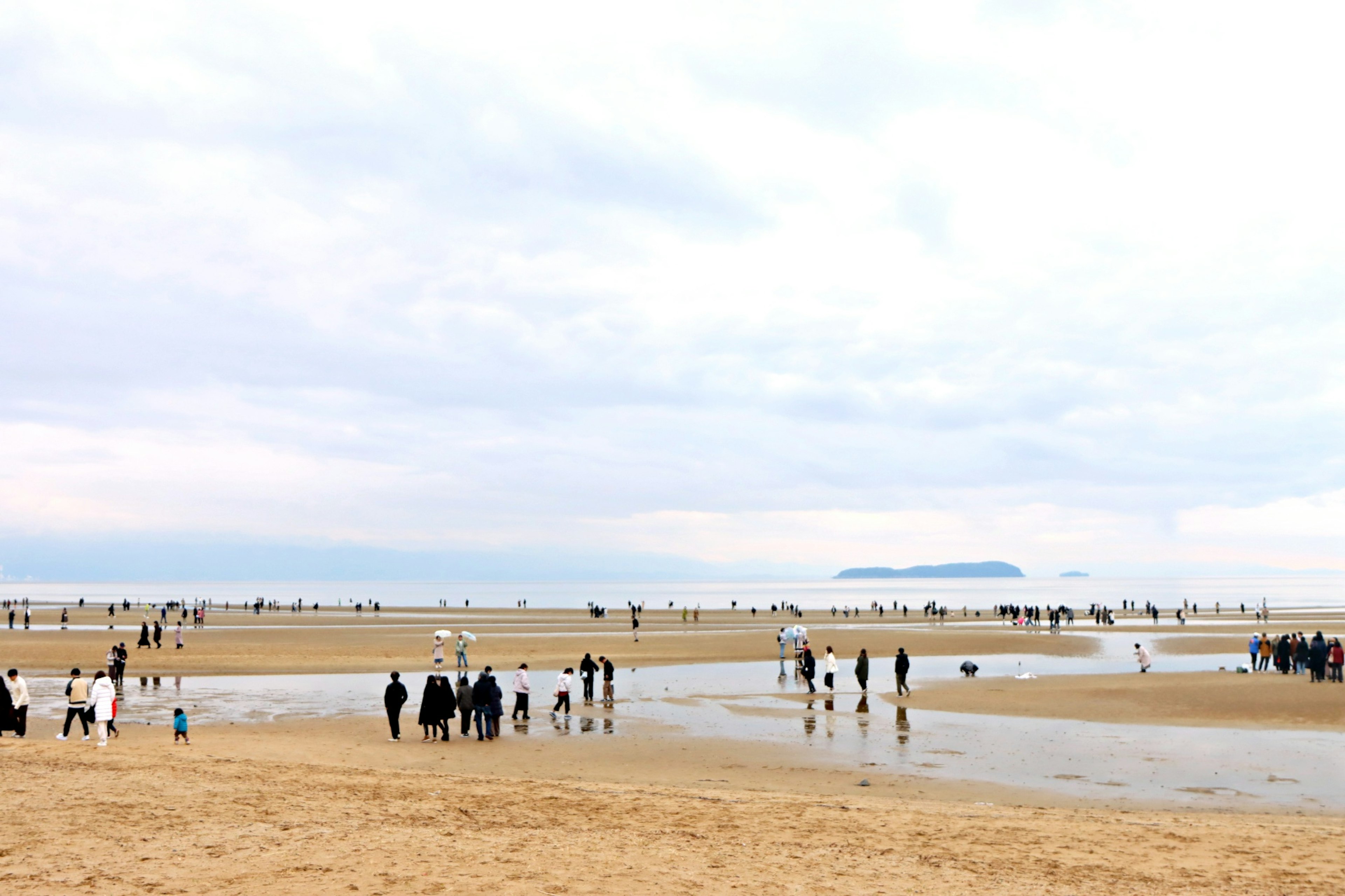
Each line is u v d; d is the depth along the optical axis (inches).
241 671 1726.1
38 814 501.7
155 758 746.2
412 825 512.4
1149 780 778.8
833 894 402.3
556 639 2554.1
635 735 1010.7
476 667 1817.2
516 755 882.1
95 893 362.6
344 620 3816.4
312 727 1054.4
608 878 414.6
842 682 1553.9
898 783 764.0
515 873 414.9
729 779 776.3
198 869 404.8
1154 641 2544.3
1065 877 446.6
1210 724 1075.9
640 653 2119.8
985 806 661.9
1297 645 1571.1
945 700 1295.5
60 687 1462.8
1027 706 1221.1
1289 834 563.5
